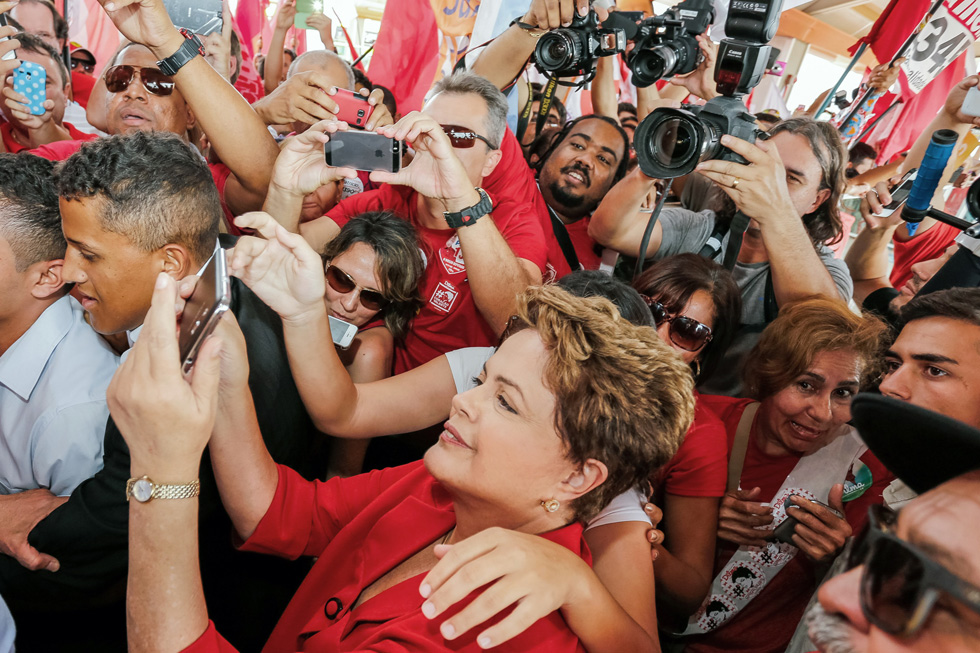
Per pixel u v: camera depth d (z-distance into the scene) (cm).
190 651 93
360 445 214
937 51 300
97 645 149
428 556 125
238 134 203
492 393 111
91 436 149
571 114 399
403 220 216
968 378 135
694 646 183
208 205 150
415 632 103
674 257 199
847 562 64
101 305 149
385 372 215
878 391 167
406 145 204
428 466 115
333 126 178
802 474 173
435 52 350
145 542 91
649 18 221
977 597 50
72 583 134
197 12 215
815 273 206
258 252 138
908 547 54
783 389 173
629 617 111
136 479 89
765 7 178
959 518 53
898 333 152
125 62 263
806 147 237
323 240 255
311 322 148
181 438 87
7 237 144
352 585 129
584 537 136
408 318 222
